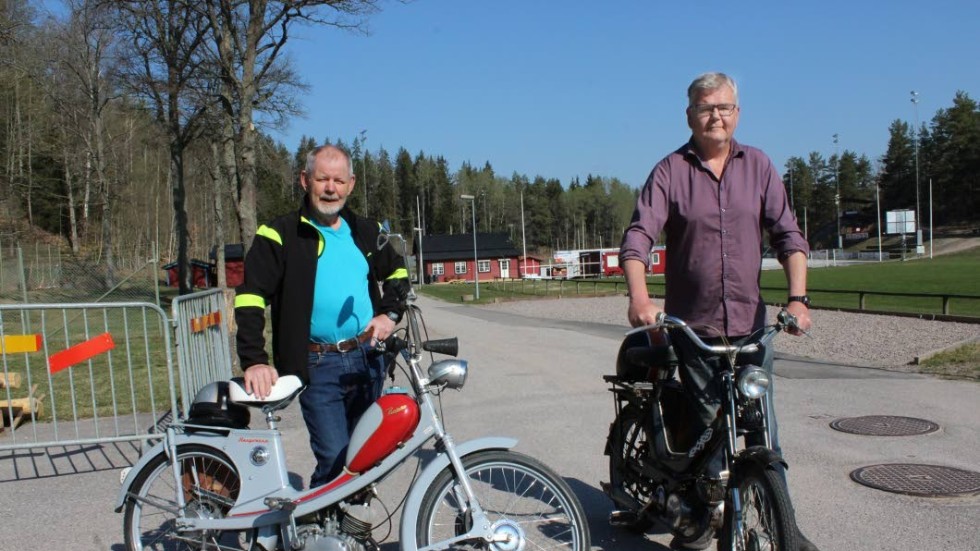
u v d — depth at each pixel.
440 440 3.71
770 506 3.33
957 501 4.98
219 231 27.47
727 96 4.00
